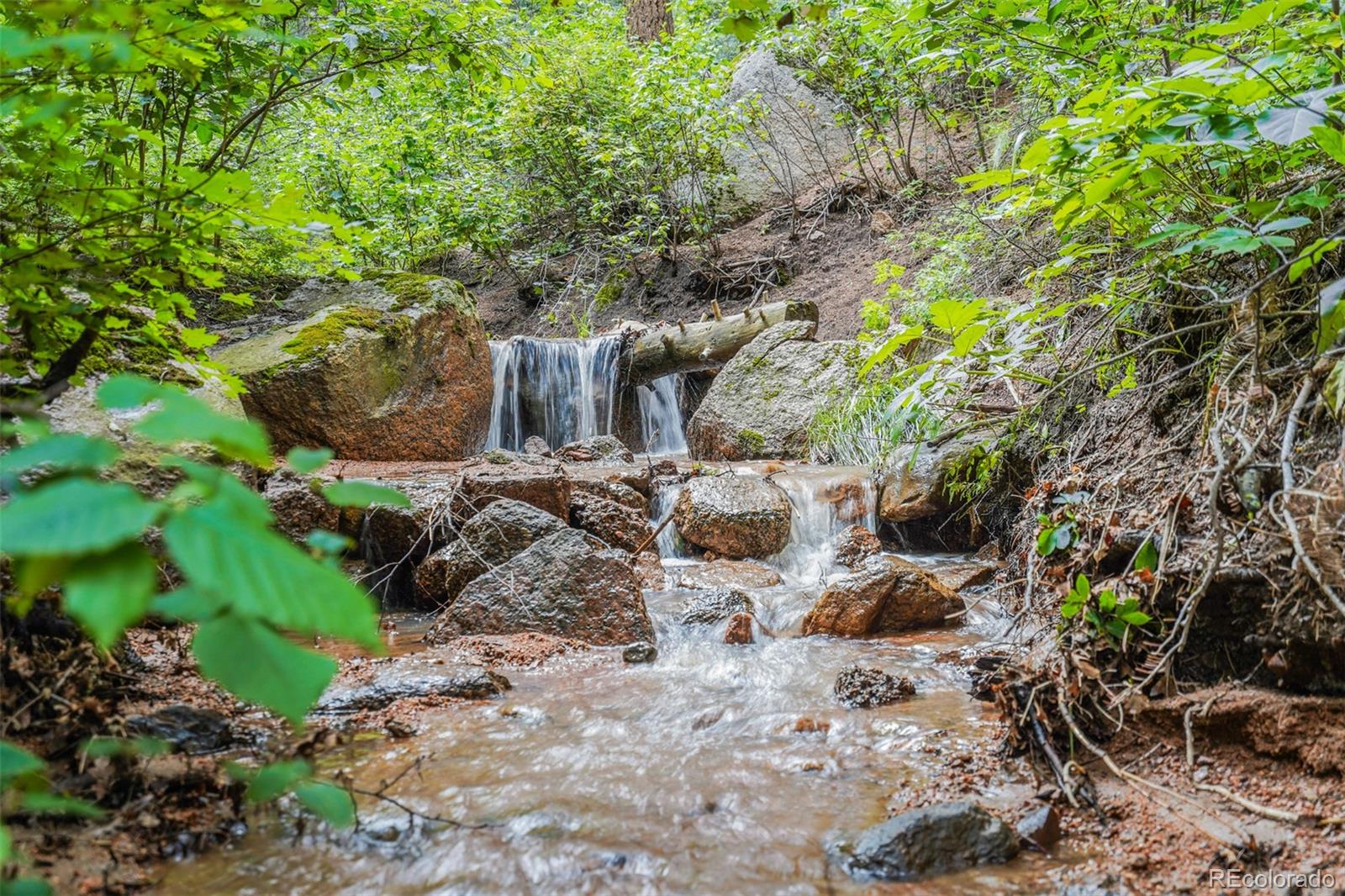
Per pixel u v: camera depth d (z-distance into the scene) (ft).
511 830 7.60
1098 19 13.57
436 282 26.14
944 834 7.07
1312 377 8.47
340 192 31.45
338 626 2.27
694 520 18.97
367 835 7.43
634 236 38.63
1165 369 12.56
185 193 6.77
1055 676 8.78
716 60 41.45
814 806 8.08
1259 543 8.54
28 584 2.33
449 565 15.76
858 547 18.63
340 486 3.23
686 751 9.40
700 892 6.69
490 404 27.40
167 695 9.87
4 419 6.80
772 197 39.63
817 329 31.58
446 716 10.43
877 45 29.45
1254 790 7.52
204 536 2.28
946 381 15.08
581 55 37.19
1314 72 9.14
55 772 7.47
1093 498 11.13
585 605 14.12
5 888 3.59
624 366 31.04
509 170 39.34
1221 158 10.20
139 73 7.35
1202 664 8.79
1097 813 7.62
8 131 7.92
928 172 34.68
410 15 17.37
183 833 7.18
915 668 12.42
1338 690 7.70
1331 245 7.59
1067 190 11.56
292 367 22.38
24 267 6.75
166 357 14.30
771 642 14.03
